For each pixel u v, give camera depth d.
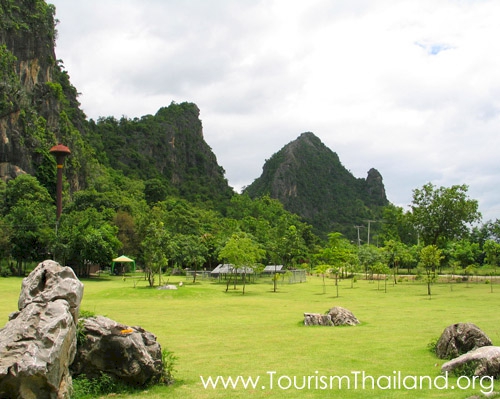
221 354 14.28
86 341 9.84
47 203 82.62
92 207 87.69
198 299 36.50
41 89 113.31
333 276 78.62
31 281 9.32
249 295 41.28
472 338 12.74
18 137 93.31
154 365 10.34
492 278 56.81
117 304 31.83
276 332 18.92
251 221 118.50
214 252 78.25
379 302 33.81
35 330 7.74
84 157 123.94
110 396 9.48
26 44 110.31
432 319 22.83
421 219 66.94
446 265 71.88
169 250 48.34
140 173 179.38
